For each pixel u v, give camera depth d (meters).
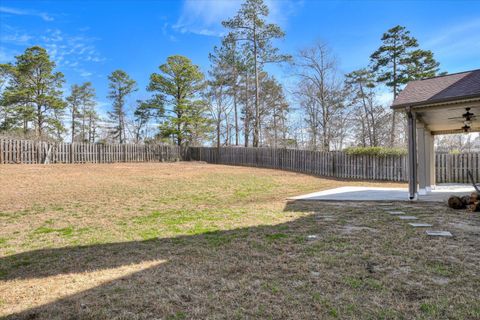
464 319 2.16
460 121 8.81
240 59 24.27
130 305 2.49
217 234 4.77
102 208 7.10
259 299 2.54
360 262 3.31
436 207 6.59
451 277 2.87
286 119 28.81
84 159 17.91
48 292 2.80
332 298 2.52
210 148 22.59
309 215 6.07
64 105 26.03
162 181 11.66
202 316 2.30
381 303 2.41
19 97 24.03
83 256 3.85
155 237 4.69
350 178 14.70
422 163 8.77
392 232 4.51
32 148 15.77
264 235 4.60
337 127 23.39
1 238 4.75
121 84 32.88
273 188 11.04
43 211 6.71
